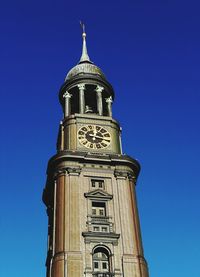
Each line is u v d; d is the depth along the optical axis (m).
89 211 61.72
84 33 88.06
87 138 69.50
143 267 57.88
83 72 78.25
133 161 67.38
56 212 61.91
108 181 65.31
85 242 58.53
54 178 65.62
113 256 58.06
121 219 61.78
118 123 73.38
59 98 78.81
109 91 78.06
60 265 56.12
